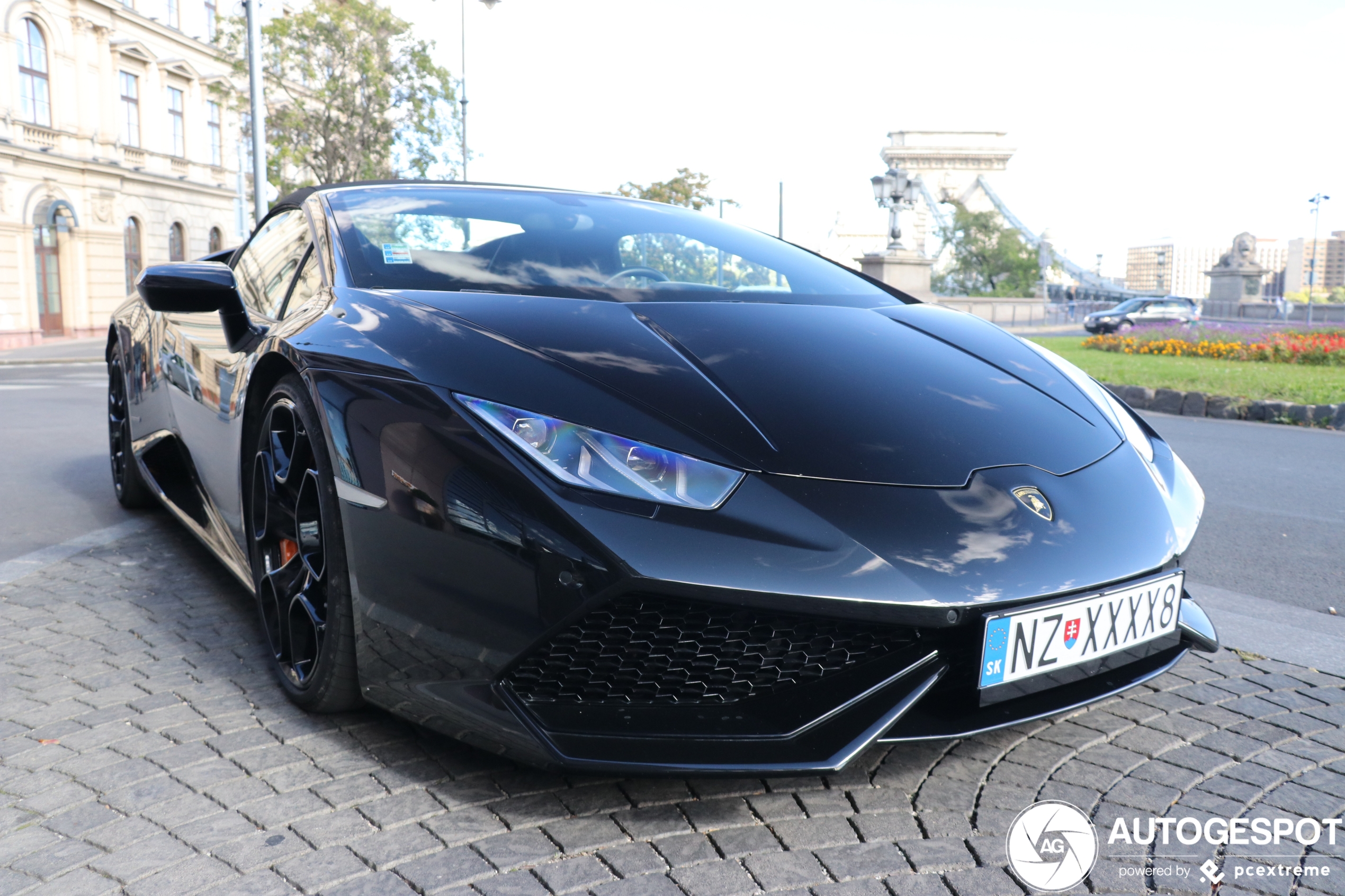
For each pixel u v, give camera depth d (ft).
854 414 5.13
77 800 4.82
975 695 4.66
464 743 4.93
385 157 74.54
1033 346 6.98
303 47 72.08
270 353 6.02
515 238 6.96
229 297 6.85
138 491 10.84
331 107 73.00
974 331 6.89
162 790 4.90
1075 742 5.60
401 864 4.29
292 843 4.44
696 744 4.44
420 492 4.73
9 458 15.03
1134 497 5.33
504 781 4.99
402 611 4.83
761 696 4.65
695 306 6.18
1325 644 7.36
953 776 5.16
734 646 4.58
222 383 7.13
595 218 7.69
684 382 5.05
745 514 4.48
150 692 6.10
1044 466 5.23
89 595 8.03
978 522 4.74
